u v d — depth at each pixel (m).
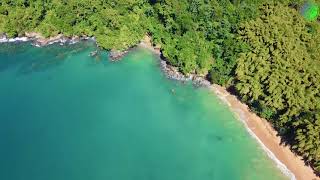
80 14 134.00
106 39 131.50
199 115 117.00
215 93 121.25
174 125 115.62
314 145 99.19
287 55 111.25
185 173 105.81
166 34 129.50
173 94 122.31
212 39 124.62
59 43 135.75
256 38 116.31
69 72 129.88
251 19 121.88
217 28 123.31
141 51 133.00
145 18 133.12
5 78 128.88
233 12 123.38
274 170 105.06
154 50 132.88
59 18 134.88
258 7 124.25
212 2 126.12
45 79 128.38
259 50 114.69
